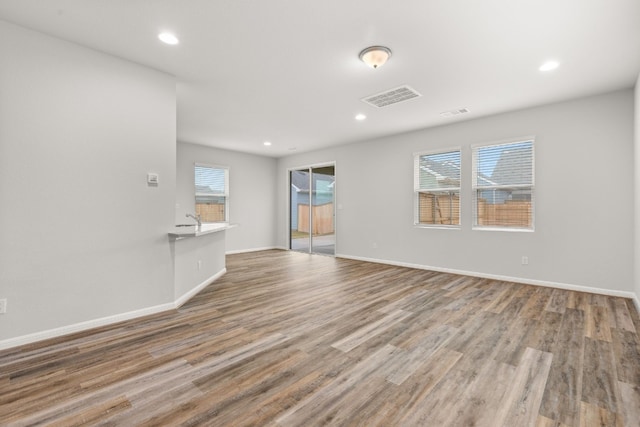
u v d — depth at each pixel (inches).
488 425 60.3
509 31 98.6
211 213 277.7
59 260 101.7
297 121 197.9
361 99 159.0
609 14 89.4
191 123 202.5
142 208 120.8
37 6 86.1
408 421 61.4
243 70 127.1
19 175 94.5
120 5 86.2
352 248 261.9
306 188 308.8
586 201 154.9
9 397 68.8
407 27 97.0
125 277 116.3
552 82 137.3
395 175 232.1
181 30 99.0
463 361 85.8
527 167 173.0
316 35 102.0
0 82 91.4
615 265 148.3
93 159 108.6
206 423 60.6
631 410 64.7
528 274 172.6
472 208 193.2
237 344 96.4
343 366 82.9
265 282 178.5
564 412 64.2
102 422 60.8
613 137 147.8
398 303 138.5
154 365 83.2
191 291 150.0
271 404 66.6
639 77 126.4
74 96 104.8
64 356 88.0
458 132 198.4
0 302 91.3
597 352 91.0
